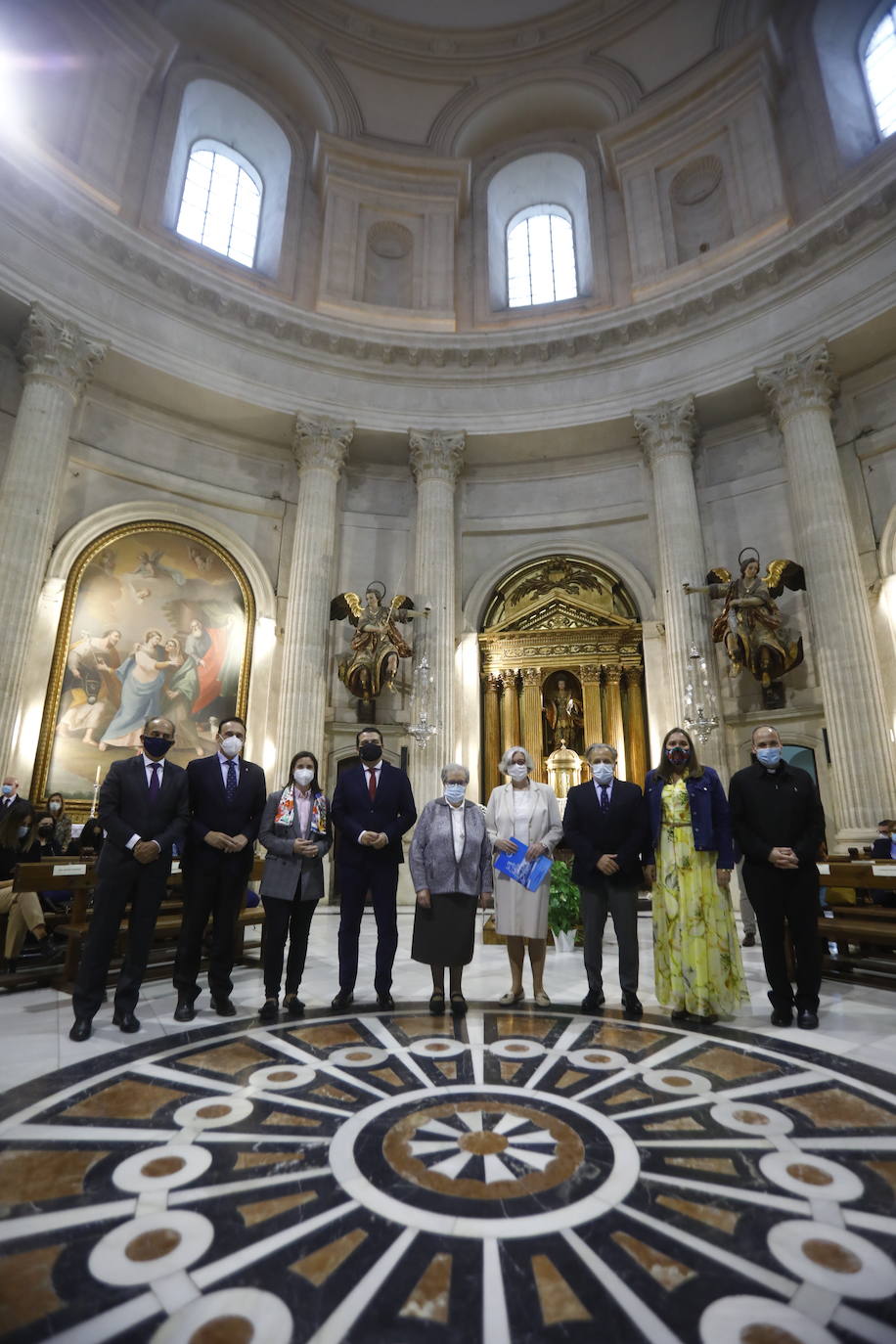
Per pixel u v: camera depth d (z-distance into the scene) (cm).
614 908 400
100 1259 164
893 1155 221
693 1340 138
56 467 958
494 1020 379
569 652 1201
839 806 901
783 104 1216
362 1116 250
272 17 1352
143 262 1070
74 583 1016
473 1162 215
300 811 414
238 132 1394
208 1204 190
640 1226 180
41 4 1084
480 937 720
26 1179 203
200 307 1135
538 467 1311
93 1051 324
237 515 1217
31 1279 157
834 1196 195
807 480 1006
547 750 1188
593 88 1416
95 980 350
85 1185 200
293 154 1395
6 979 461
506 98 1452
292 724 1067
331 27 1408
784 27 1234
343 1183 202
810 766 1019
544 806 445
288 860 398
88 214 1011
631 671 1174
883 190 949
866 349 1030
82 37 1131
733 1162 215
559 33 1439
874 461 1041
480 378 1252
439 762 1099
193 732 1079
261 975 511
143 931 367
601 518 1249
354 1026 366
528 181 1490
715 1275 160
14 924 490
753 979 497
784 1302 150
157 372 1081
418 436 1226
